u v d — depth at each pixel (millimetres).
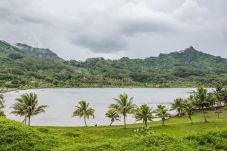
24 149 32062
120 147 31531
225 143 33125
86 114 104250
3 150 31203
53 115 145125
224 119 101562
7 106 177625
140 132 71375
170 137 33406
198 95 99750
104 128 86938
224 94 148375
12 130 35562
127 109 92875
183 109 111688
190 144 32156
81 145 32812
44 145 33969
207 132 36844
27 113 91250
